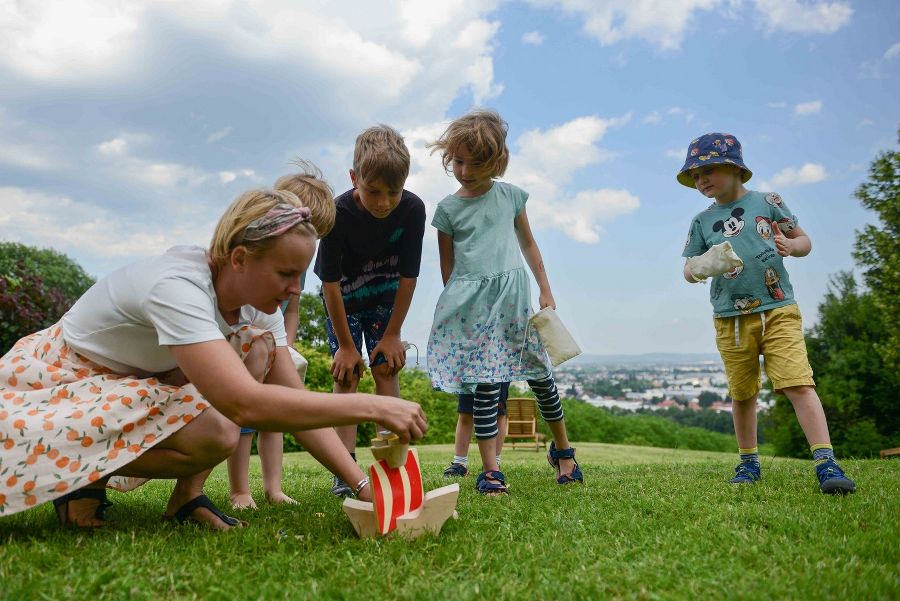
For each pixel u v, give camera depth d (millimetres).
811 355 23953
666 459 7859
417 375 15953
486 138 3102
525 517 2230
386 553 1692
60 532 1873
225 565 1576
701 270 3320
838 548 1697
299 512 2344
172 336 1707
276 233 1743
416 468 1994
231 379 1665
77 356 1938
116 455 1765
